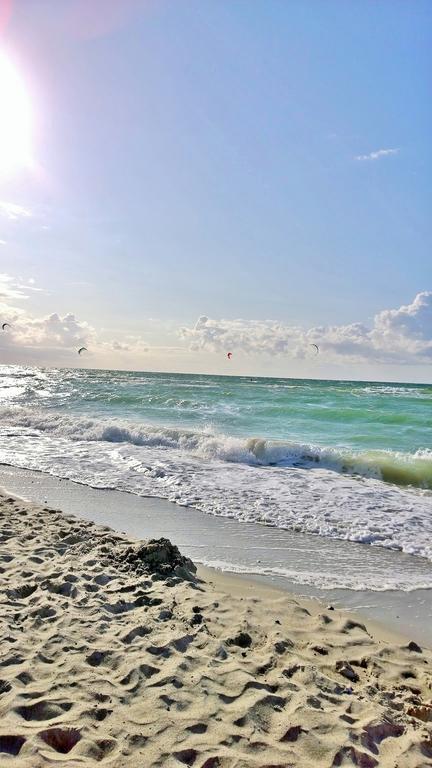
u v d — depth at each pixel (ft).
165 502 29.43
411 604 17.26
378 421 62.85
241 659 12.37
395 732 9.96
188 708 10.09
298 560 21.22
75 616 13.88
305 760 8.85
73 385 128.67
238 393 99.45
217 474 37.22
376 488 34.55
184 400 82.74
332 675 12.22
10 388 116.26
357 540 23.90
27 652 11.85
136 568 18.06
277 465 42.14
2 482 33.50
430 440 50.52
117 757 8.54
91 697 10.22
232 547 22.49
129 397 89.56
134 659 11.80
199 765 8.54
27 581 16.31
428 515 28.04
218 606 15.60
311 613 15.98
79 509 27.66
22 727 9.06
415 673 12.52
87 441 51.16
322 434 54.34
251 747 9.07
